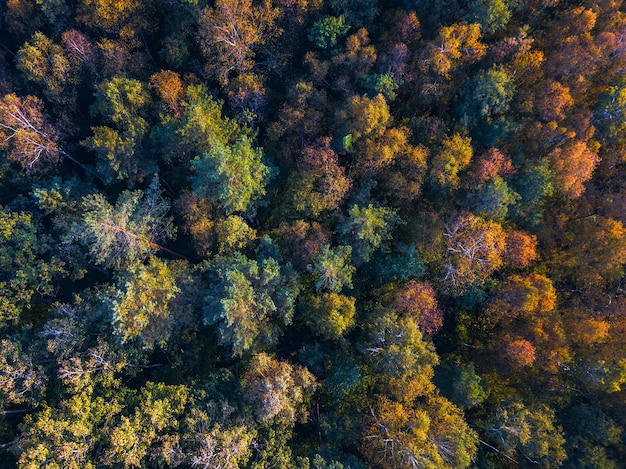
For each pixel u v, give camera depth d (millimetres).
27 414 26266
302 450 28188
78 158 35250
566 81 31094
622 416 30562
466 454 25531
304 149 29922
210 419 25359
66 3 32750
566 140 30656
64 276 31172
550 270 32219
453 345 33031
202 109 29781
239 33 30719
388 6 33688
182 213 31594
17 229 29766
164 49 32438
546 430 28344
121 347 27734
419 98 32344
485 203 29719
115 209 29297
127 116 30438
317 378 30406
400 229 32750
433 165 30047
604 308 31250
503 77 29359
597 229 30844
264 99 32625
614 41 30297
